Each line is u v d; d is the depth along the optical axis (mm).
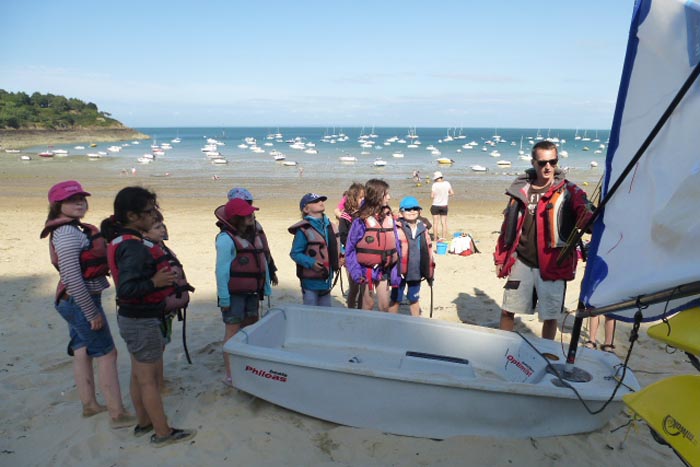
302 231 4926
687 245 2070
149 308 3238
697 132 2119
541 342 4297
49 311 6566
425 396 3492
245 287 4262
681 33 2248
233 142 104375
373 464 3312
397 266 5340
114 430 3676
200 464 3281
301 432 3637
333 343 4852
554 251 4203
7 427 3770
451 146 89188
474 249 10461
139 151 68375
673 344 2045
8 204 19016
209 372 4750
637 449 3520
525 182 4363
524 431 3539
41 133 99250
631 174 2553
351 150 72875
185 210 17875
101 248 3568
